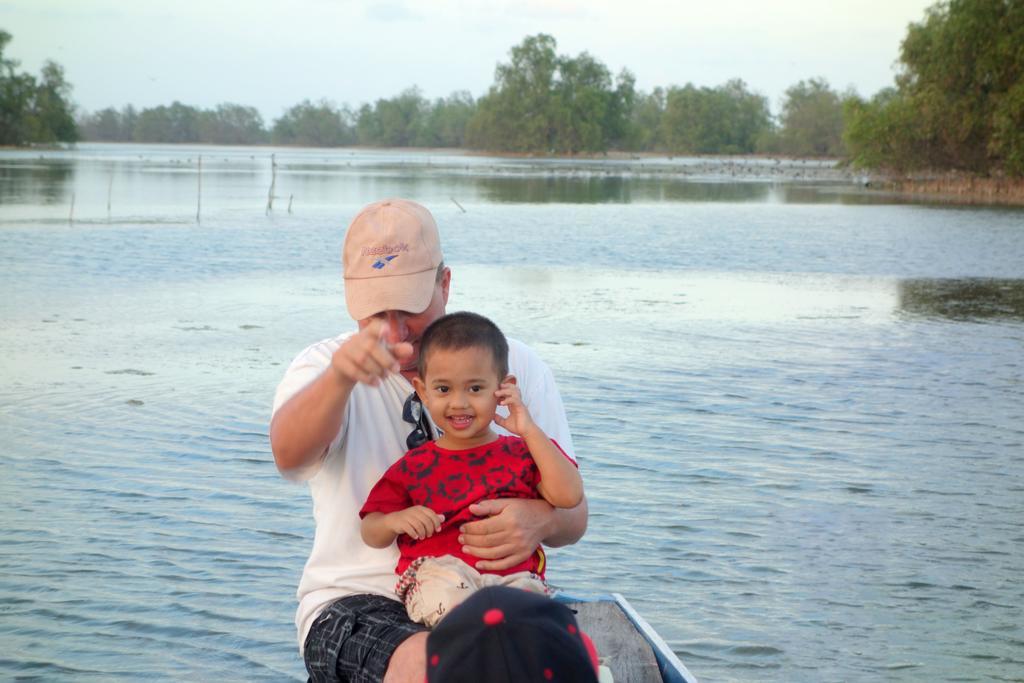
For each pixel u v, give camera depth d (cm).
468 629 215
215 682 525
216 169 9975
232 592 628
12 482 827
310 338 1530
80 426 1005
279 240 3138
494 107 16338
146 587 632
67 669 533
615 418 1068
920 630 597
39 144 15138
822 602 628
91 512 761
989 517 782
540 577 319
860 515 782
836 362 1385
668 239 3438
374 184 7462
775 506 800
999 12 6581
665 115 19388
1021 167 6412
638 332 1622
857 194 6788
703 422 1055
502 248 3100
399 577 305
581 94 15862
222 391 1166
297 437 290
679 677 303
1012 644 580
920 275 2491
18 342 1445
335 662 298
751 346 1505
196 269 2386
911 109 7144
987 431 1034
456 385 293
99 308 1778
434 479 302
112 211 4178
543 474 296
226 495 806
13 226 3375
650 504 800
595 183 8231
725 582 657
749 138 19412
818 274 2486
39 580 636
